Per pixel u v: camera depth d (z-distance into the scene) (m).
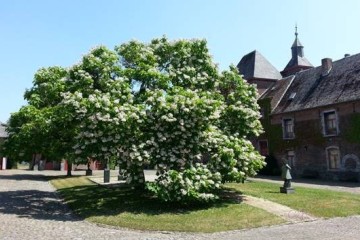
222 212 12.77
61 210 14.07
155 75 15.52
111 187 20.86
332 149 27.70
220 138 14.70
